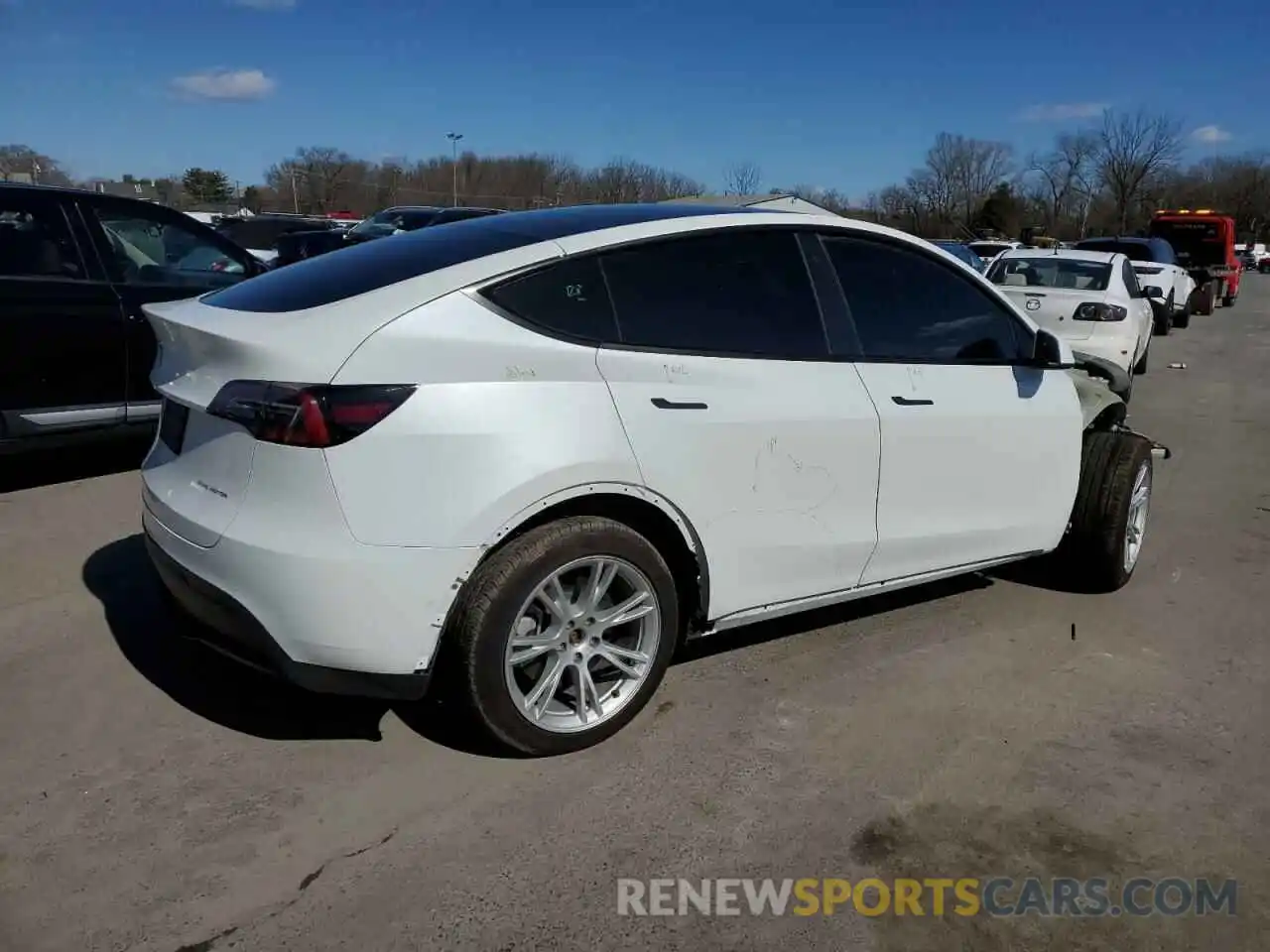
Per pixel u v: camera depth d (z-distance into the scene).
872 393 3.87
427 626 2.99
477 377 3.03
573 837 2.96
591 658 3.42
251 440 2.98
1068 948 2.60
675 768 3.33
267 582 2.92
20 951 2.48
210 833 2.94
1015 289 11.42
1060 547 4.99
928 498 4.10
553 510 3.19
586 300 3.31
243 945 2.52
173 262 6.70
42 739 3.41
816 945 2.58
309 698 3.72
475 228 3.61
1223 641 4.49
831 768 3.36
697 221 3.66
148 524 3.44
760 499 3.57
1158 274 19.19
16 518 5.62
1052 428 4.52
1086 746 3.56
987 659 4.22
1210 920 2.71
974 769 3.39
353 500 2.89
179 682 3.82
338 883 2.75
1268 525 6.34
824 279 3.88
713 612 3.60
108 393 6.20
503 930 2.60
